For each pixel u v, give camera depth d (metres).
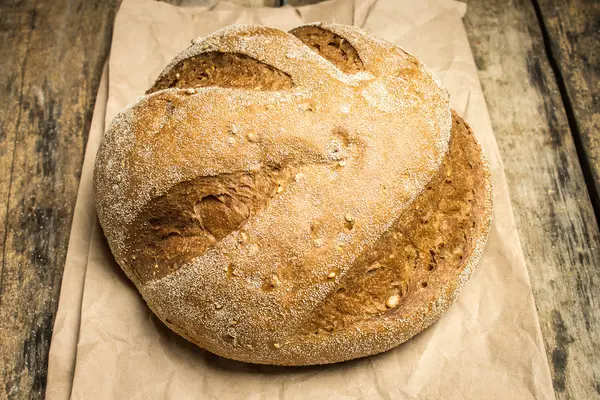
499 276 0.51
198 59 0.48
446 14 0.60
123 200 0.45
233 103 0.44
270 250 0.42
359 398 0.48
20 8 0.63
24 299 0.53
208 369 0.49
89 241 0.52
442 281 0.46
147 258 0.46
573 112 0.59
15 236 0.54
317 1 0.64
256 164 0.43
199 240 0.44
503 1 0.64
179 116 0.45
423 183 0.44
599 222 0.55
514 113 0.59
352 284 0.43
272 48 0.46
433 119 0.45
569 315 0.52
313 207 0.42
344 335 0.44
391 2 0.60
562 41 0.62
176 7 0.60
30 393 0.50
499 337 0.49
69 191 0.56
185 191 0.44
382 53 0.47
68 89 0.60
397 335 0.46
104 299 0.50
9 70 0.60
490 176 0.50
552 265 0.54
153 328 0.50
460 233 0.46
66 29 0.62
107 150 0.47
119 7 0.61
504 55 0.62
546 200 0.56
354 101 0.44
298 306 0.43
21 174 0.56
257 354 0.45
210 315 0.44
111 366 0.48
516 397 0.47
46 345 0.51
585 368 0.50
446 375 0.48
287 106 0.44
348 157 0.43
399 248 0.44
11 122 0.58
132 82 0.57
